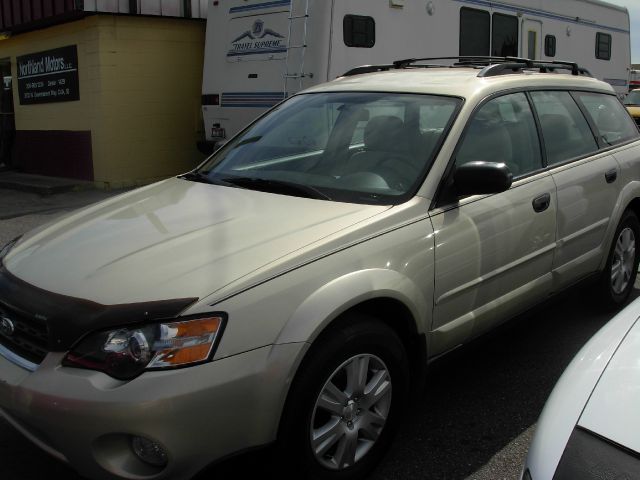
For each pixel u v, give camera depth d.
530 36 11.42
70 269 2.66
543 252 3.78
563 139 4.20
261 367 2.37
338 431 2.70
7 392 2.43
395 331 3.02
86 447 2.28
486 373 3.97
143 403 2.21
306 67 8.52
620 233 4.67
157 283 2.45
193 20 11.24
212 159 4.08
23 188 10.86
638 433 1.86
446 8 9.74
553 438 1.95
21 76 12.36
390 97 3.77
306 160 3.62
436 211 3.13
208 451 2.31
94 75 10.61
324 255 2.66
